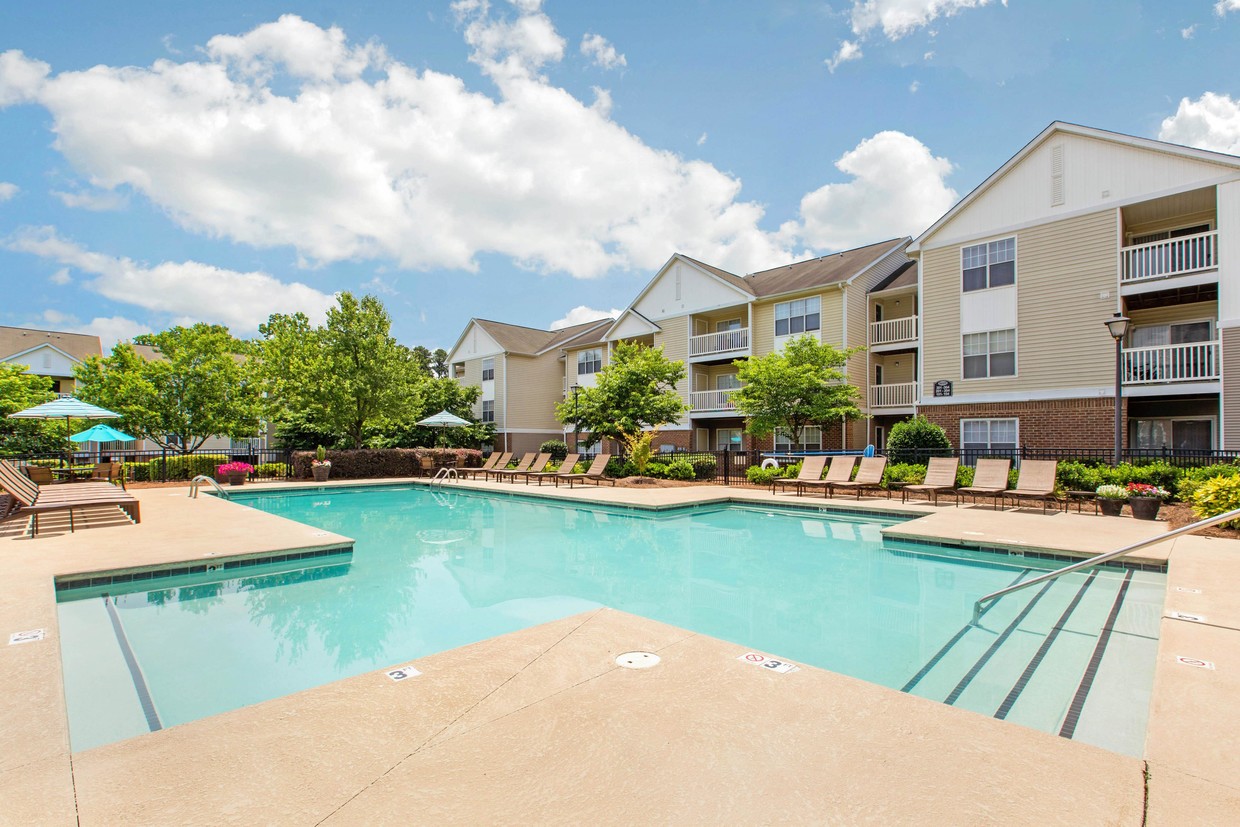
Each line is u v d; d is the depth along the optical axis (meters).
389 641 4.88
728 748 2.47
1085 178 15.11
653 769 2.31
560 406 21.14
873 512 11.32
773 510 12.67
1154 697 2.99
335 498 16.09
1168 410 15.64
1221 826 1.95
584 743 2.51
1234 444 12.76
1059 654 4.37
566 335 36.19
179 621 5.33
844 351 18.89
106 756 2.43
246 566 6.93
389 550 8.71
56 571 5.91
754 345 23.36
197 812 2.04
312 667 4.29
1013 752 2.46
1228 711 2.82
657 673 3.27
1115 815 2.02
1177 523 8.91
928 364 17.75
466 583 6.77
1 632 4.01
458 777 2.25
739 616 5.50
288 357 23.33
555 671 3.30
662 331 26.33
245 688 3.92
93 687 3.92
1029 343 15.88
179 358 20.53
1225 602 4.61
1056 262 15.49
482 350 34.62
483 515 12.51
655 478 18.12
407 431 30.17
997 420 16.47
